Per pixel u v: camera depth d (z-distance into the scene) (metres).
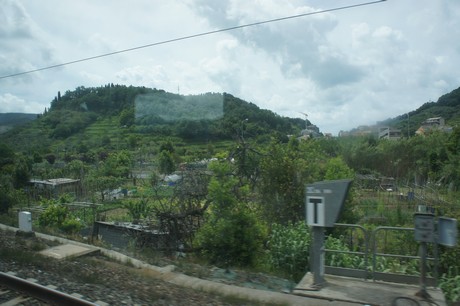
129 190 52.31
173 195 15.91
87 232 22.22
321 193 7.32
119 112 65.12
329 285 7.44
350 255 10.28
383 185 42.28
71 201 36.31
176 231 14.65
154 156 58.66
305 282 7.64
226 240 11.53
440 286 7.97
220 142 35.88
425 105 67.62
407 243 11.75
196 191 15.12
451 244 6.52
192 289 8.07
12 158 60.75
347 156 44.00
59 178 62.00
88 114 71.12
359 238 13.93
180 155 44.75
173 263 10.70
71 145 70.50
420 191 37.44
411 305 6.42
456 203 23.73
